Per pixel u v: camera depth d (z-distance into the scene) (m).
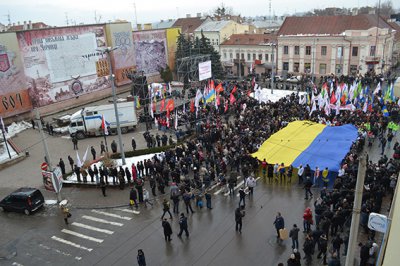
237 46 72.44
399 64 70.94
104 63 56.22
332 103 33.47
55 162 30.92
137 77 47.12
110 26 56.12
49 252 18.31
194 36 76.56
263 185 24.44
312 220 18.33
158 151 31.22
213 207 21.84
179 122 37.25
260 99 41.41
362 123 30.39
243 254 17.11
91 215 21.80
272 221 19.89
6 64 42.38
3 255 18.23
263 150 26.47
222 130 32.06
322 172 23.14
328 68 62.62
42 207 23.20
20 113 44.75
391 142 30.45
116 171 25.28
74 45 50.94
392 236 8.15
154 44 65.50
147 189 24.72
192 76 57.16
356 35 58.19
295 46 64.81
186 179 22.97
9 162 31.02
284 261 16.41
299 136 27.62
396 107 34.72
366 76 54.22
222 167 25.30
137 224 20.47
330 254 16.16
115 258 17.45
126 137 37.06
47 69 47.53
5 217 22.12
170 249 17.88
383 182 20.89
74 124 36.94
